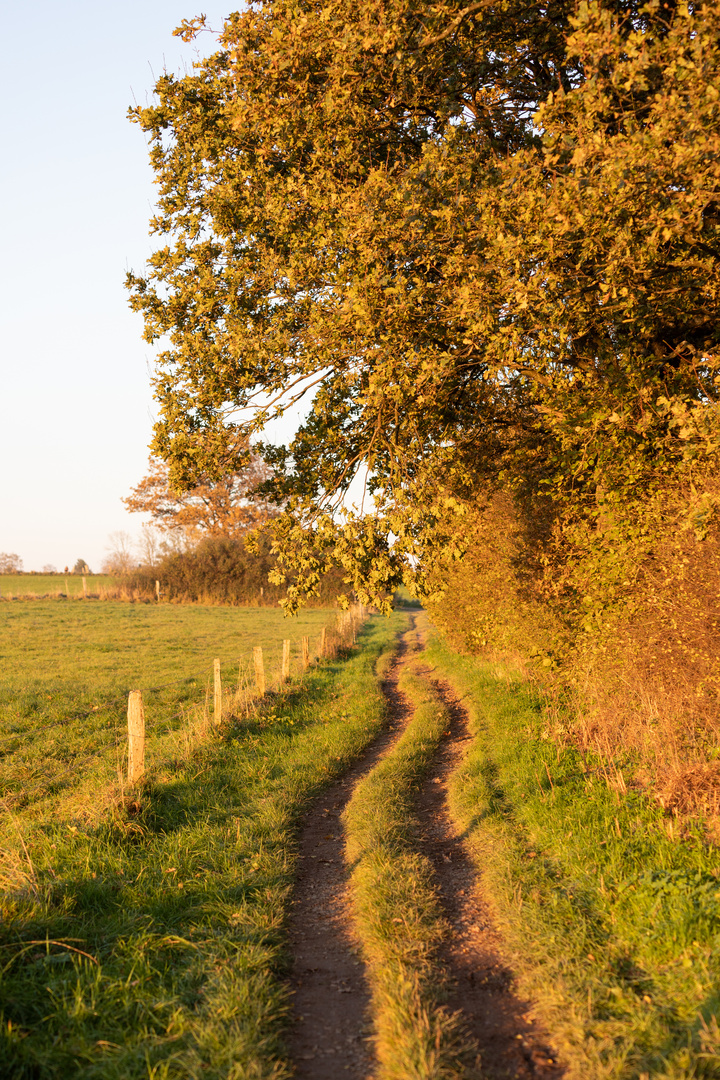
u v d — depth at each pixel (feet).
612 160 19.24
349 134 26.40
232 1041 12.08
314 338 26.61
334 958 16.11
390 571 24.76
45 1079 11.35
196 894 18.67
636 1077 10.82
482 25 25.85
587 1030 12.16
